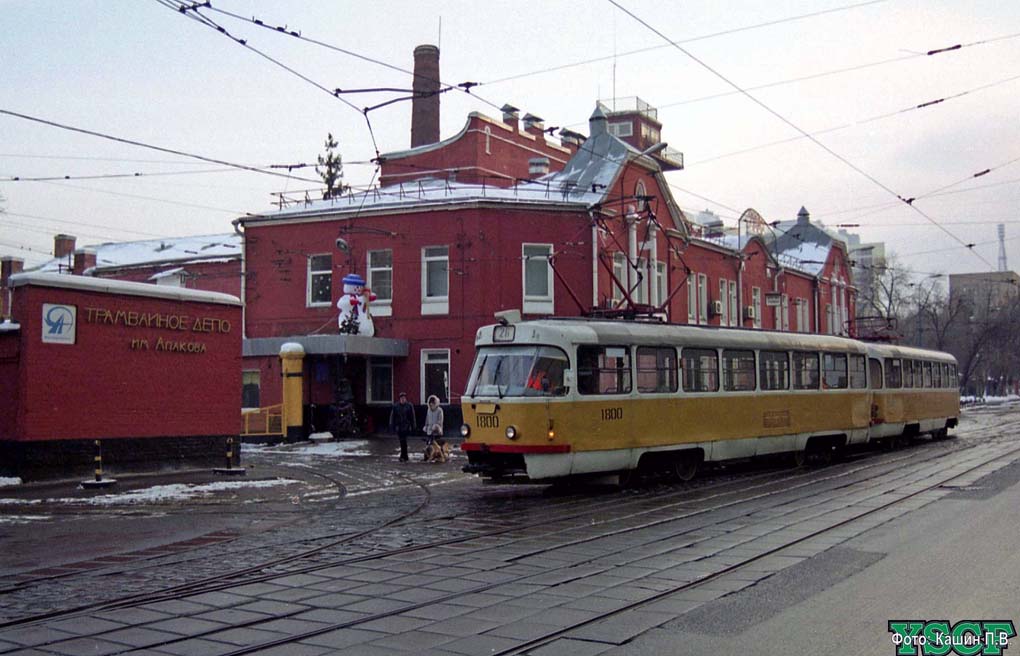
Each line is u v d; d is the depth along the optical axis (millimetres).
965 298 87688
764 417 21453
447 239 34812
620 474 18266
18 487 19031
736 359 20938
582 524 13586
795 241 63781
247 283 37938
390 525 13977
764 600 8602
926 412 31000
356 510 15898
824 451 24391
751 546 11453
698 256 43812
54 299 20188
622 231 36594
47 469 19891
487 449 17219
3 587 9586
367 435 34875
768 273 52406
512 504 16328
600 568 10242
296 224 37281
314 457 27953
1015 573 9492
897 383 28875
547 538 12375
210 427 23406
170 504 16859
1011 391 110750
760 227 54406
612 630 7641
